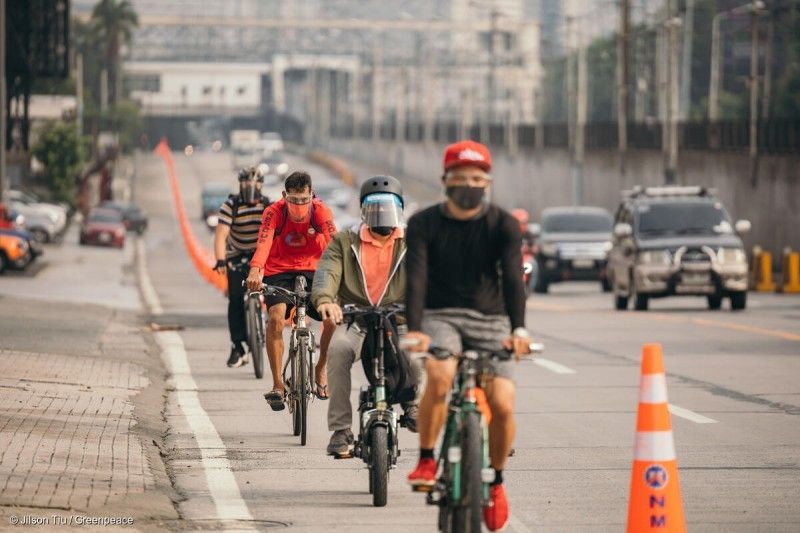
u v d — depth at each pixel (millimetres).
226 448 28656
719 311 74875
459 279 18750
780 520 21953
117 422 30344
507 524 21672
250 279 29625
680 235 75688
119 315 67812
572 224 105625
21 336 51719
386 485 22719
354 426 31422
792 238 128125
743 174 140250
